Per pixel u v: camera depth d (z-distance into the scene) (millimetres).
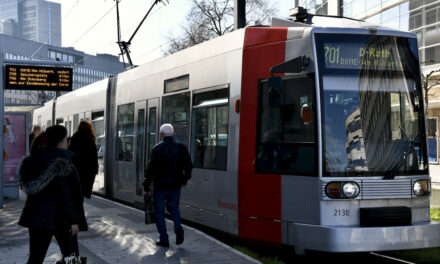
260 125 7672
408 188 7027
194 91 9391
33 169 4793
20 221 4828
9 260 6574
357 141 6918
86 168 7559
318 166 6785
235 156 8039
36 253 4816
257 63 7812
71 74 13945
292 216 7102
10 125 13992
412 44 7492
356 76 7066
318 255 7977
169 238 8000
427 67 23312
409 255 7867
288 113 7254
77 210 4980
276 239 7320
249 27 8180
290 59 7312
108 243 7602
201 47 9320
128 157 12359
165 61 10703
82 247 7340
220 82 8578
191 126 9414
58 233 5270
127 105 12602
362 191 6809
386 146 7047
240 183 7918
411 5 24391
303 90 7066
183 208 9570
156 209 7324
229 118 8242
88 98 15734
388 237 6652
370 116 7051
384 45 7285
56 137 5043
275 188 7355
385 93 7188
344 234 6539
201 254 6918
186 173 7363
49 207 4809
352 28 7184
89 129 7711
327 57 7008
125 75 13000
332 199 6730
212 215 8641
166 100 10516
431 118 23359
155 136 10906
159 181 7266
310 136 6918
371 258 7762
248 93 7895
